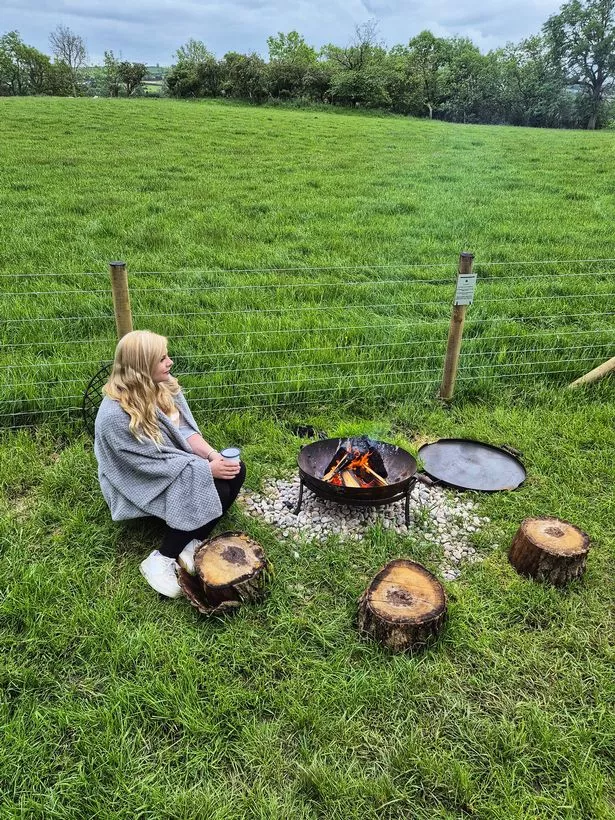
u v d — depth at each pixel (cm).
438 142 2094
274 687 252
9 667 253
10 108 2356
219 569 283
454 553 331
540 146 2073
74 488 361
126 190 1170
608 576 318
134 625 276
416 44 6119
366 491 313
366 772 222
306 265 786
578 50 5662
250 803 211
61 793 211
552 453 422
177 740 231
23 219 934
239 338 547
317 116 3038
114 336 554
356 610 289
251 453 409
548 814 212
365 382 488
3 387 445
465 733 236
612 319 633
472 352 544
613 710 247
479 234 961
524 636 280
